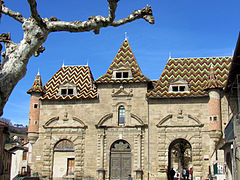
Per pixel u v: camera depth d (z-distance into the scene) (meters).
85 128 48.56
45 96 50.38
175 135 46.34
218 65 50.41
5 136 39.75
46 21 16.39
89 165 47.41
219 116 45.06
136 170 45.59
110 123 48.12
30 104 50.25
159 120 47.06
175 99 47.28
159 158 45.91
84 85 51.81
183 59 52.41
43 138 49.28
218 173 40.00
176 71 50.81
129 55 52.69
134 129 47.38
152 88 50.47
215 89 45.72
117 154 47.50
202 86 47.81
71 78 53.34
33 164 48.62
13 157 70.06
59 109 49.78
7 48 15.71
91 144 48.00
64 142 49.16
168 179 45.78
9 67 15.17
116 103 48.56
